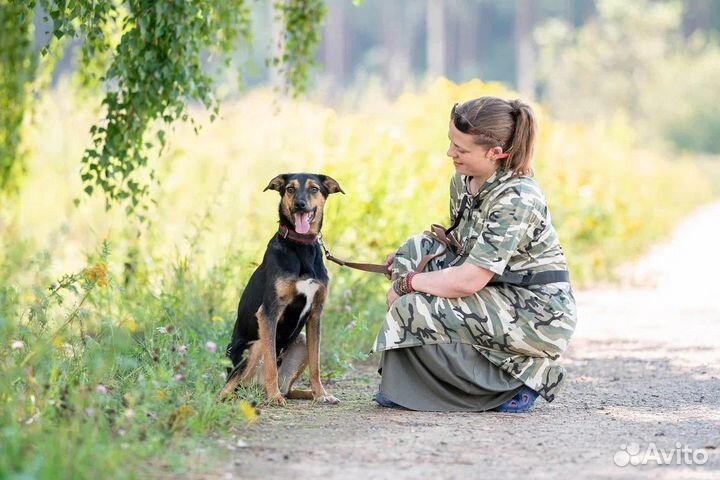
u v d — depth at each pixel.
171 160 15.91
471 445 7.10
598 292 18.69
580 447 7.12
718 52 72.94
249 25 12.04
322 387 8.88
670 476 6.39
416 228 14.33
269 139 21.70
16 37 11.80
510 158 8.19
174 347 8.41
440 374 8.23
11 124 12.70
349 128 16.19
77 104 13.34
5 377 6.98
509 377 8.30
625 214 23.22
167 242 14.85
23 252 13.12
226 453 6.77
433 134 18.73
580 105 66.12
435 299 8.20
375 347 8.23
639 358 11.75
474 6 90.38
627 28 69.88
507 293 8.21
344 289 11.75
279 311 8.75
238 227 15.67
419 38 97.62
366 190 13.65
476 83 20.02
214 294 11.45
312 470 6.39
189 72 10.32
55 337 7.78
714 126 68.25
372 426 7.70
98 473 5.75
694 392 9.54
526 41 75.50
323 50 91.44
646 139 65.06
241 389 8.63
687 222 37.78
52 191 20.42
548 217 8.30
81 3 9.65
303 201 8.76
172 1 9.84
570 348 12.59
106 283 8.55
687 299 17.41
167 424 7.12
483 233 8.09
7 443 6.03
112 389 7.81
